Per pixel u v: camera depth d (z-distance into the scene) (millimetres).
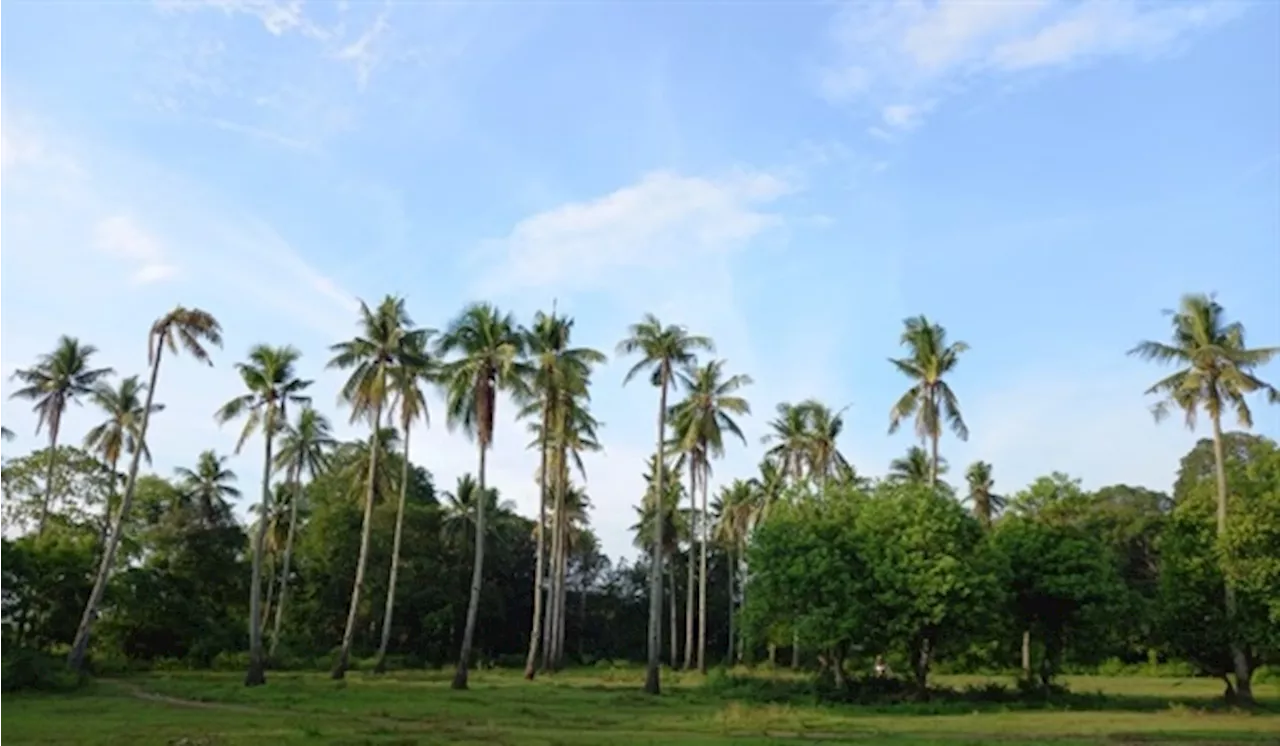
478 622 84000
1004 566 40312
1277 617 36969
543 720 28812
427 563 76312
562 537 74750
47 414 59969
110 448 61531
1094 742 24359
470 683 50125
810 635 39438
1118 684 58562
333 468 76875
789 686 44812
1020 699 40656
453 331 45375
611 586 100188
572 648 94438
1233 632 38781
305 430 65938
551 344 48594
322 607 75375
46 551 52000
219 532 66812
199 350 46094
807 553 40750
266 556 77250
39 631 50969
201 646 60531
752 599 42812
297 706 32594
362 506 75750
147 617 60344
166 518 66625
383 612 74250
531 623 90688
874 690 41969
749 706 33656
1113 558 44906
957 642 41312
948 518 40406
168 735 22578
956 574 38094
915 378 52531
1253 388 39906
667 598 98312
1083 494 44906
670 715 31375
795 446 65312
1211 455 80562
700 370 52562
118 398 62688
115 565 58375
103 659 58000
